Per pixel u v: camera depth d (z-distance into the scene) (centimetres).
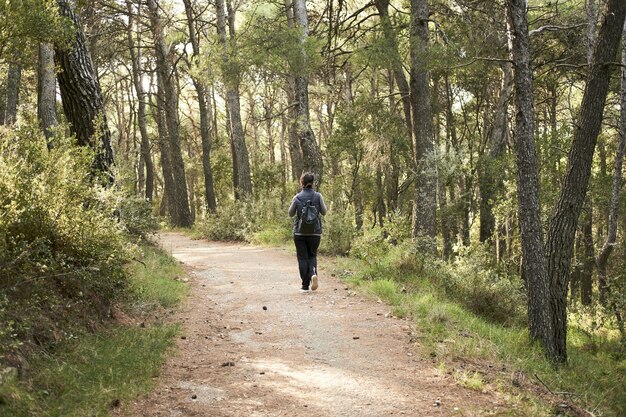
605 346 1158
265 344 648
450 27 1883
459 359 601
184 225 2911
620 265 2788
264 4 2494
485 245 1367
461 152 2298
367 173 2980
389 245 1277
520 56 771
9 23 634
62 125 684
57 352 490
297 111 1770
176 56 3278
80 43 958
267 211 2138
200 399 472
